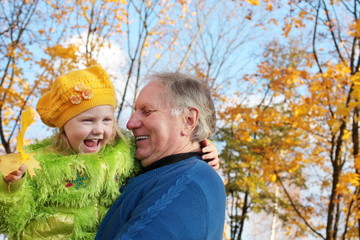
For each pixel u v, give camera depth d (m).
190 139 2.53
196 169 2.25
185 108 2.50
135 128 2.58
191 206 2.09
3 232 2.41
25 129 1.93
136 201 2.27
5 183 2.25
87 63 8.91
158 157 2.52
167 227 2.01
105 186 2.56
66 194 2.46
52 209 2.47
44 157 2.46
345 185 8.70
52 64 8.56
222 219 2.21
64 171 2.44
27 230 2.43
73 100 2.53
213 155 2.54
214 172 2.31
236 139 12.41
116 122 2.75
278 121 9.54
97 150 2.62
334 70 8.16
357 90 6.04
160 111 2.51
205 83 2.62
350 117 8.18
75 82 2.57
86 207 2.53
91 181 2.50
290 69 9.70
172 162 2.46
